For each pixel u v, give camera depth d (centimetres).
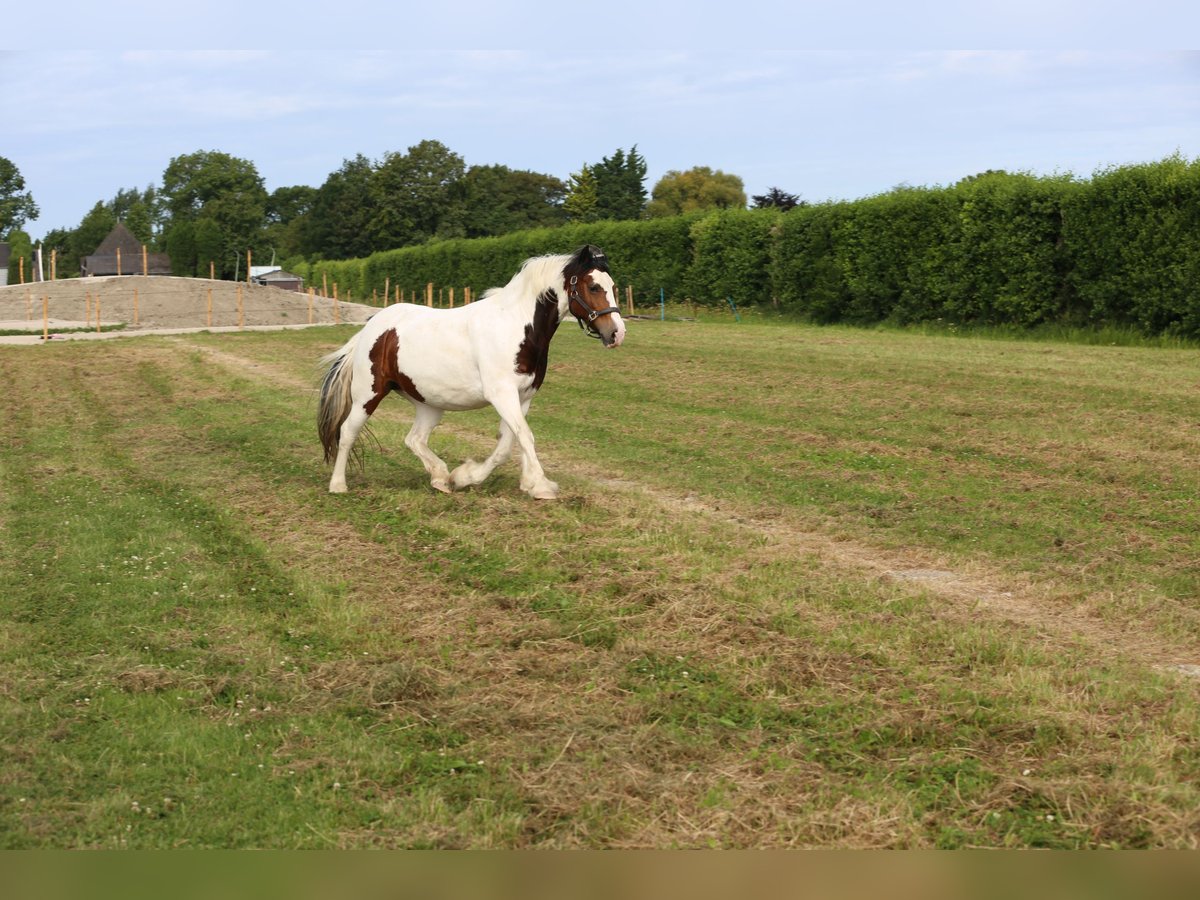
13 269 10994
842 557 926
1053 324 2906
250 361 2748
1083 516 1055
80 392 2189
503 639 727
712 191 10606
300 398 2003
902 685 629
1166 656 689
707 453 1400
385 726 600
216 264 10138
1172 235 2534
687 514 1056
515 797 516
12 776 543
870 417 1630
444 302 6106
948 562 905
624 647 697
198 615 795
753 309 4038
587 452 1426
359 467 1302
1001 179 3016
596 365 2394
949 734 564
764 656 677
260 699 642
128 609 805
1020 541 965
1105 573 860
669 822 492
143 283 5172
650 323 3731
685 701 619
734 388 1977
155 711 624
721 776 529
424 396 1122
